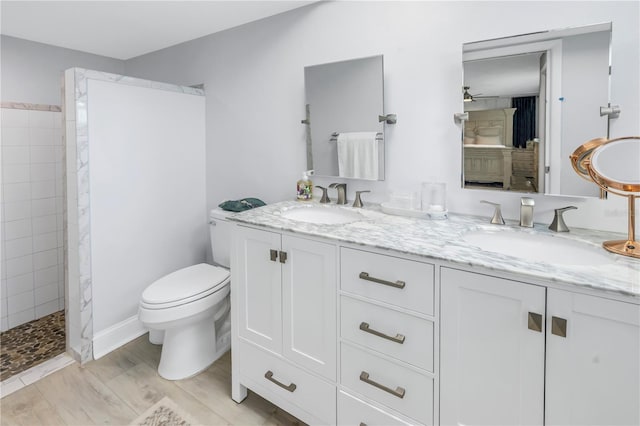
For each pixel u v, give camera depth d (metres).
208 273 2.19
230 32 2.46
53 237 2.86
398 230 1.45
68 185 2.12
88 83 2.07
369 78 1.88
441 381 1.18
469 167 1.66
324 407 1.49
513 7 1.50
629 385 0.90
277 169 2.35
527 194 1.54
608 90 1.33
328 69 2.02
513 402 1.06
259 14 2.22
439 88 1.71
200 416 1.72
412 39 1.76
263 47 2.31
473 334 1.11
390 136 1.87
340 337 1.40
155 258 2.53
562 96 1.41
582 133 1.38
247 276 1.69
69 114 2.06
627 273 0.96
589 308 0.92
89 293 2.16
